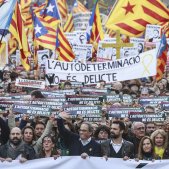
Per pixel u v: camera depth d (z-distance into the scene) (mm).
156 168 13992
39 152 14492
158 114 17172
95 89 22141
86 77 22891
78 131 16594
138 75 22578
